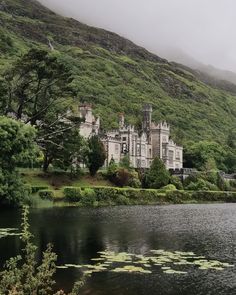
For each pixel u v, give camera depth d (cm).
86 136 12450
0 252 3005
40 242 3488
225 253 3206
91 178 9569
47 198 7219
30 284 1416
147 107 15188
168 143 15038
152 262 2828
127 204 8550
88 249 3234
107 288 2245
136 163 13750
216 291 2230
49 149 8588
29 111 8362
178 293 2189
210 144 18112
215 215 6481
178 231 4444
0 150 6041
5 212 5703
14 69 7706
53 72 7838
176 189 10344
